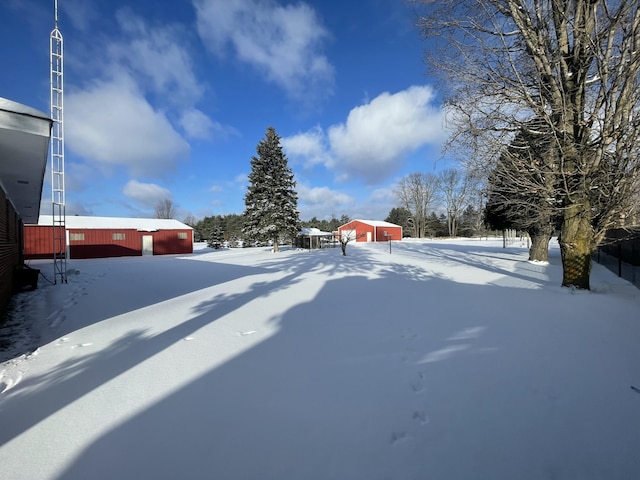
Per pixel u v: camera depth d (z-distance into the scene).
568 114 7.00
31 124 3.55
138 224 24.95
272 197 24.98
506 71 7.43
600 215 6.97
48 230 20.73
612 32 6.20
